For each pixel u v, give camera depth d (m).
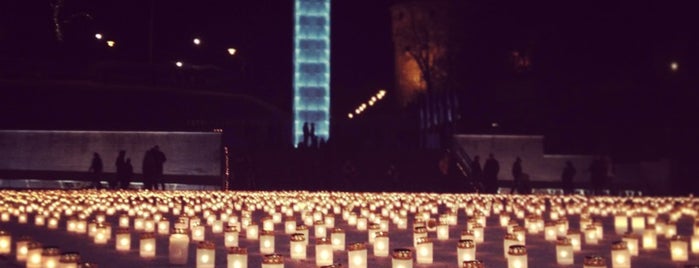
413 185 44.44
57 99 58.22
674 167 50.78
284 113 66.12
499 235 18.91
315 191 42.28
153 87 61.44
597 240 17.50
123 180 40.19
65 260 9.99
